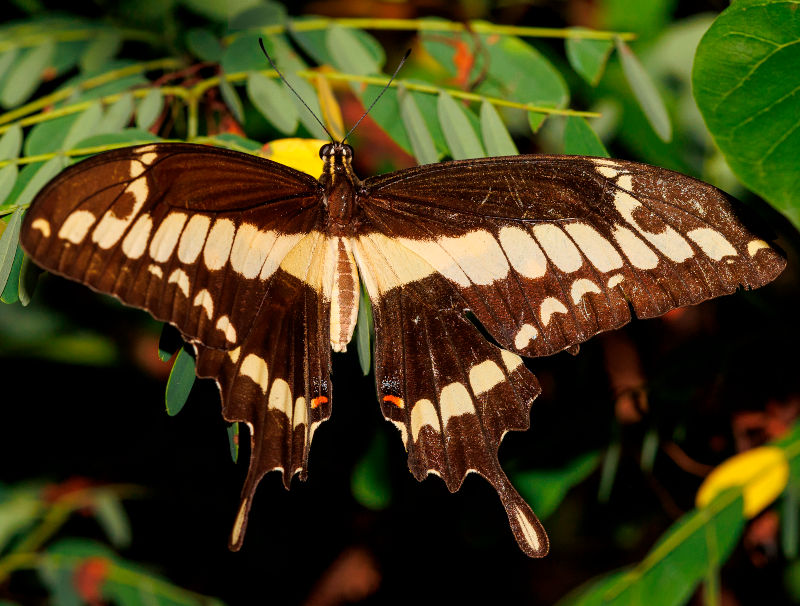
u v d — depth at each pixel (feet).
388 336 1.50
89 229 1.37
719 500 1.58
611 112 1.67
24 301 1.42
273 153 1.50
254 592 1.79
